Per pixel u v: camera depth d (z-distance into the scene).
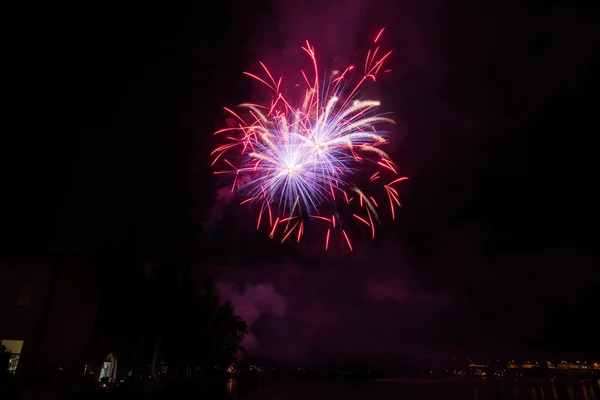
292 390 100.50
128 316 45.44
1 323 33.31
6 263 34.78
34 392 28.69
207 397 50.91
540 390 111.06
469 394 97.62
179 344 56.56
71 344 35.41
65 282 36.59
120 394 32.12
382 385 150.62
